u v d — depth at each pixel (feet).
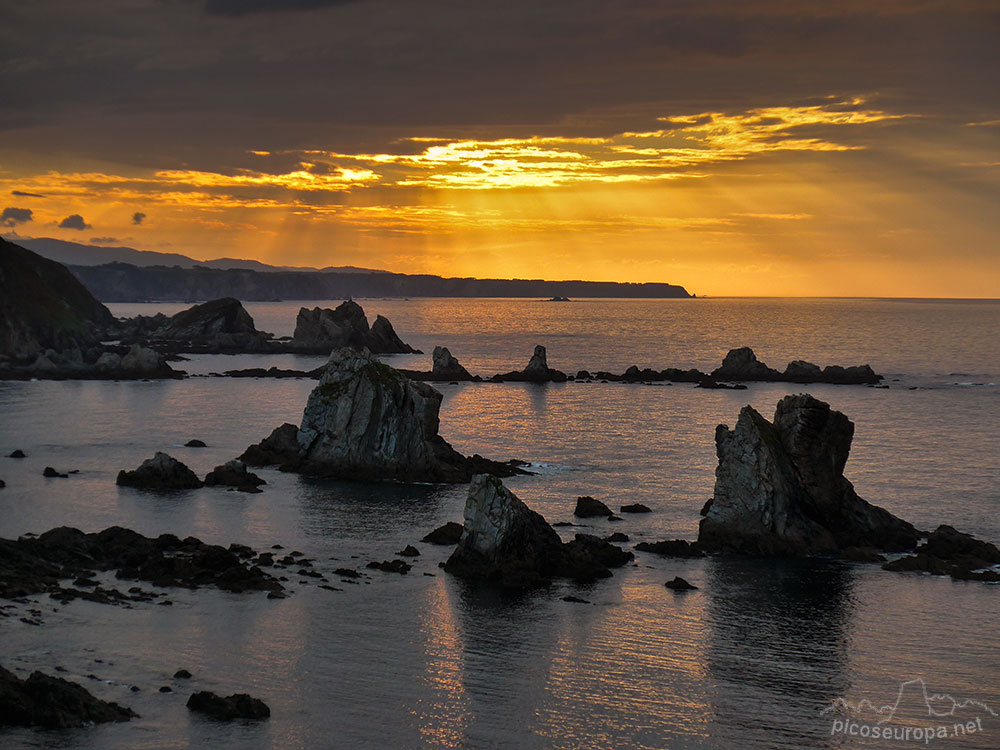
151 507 334.85
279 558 282.15
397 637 225.15
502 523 273.54
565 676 206.90
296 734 178.60
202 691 189.37
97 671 200.54
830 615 243.81
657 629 233.35
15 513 323.16
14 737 171.12
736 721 188.85
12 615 225.97
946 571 274.57
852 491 310.45
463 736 180.75
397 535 306.55
